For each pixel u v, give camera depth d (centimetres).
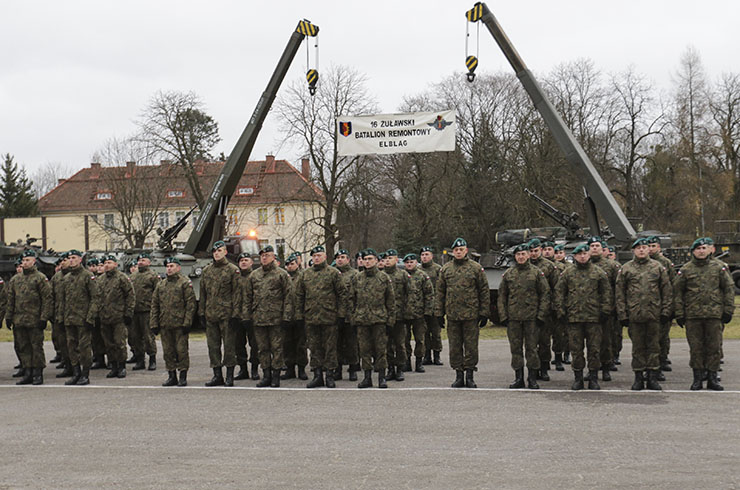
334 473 607
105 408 918
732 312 976
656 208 4991
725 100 4869
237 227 5050
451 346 1047
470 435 731
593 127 4641
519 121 4322
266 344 1096
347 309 1080
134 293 1255
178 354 1112
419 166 4453
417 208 4406
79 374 1149
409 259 1280
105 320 1224
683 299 998
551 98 4419
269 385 1095
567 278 1023
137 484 586
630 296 996
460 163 4406
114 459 665
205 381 1162
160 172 4847
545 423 780
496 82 4431
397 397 965
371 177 3981
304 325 1178
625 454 647
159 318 1111
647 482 565
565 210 4109
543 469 605
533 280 1028
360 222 4788
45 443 731
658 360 997
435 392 1001
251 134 2003
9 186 6975
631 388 1008
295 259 1315
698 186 4744
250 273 1109
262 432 763
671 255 2602
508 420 799
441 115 1884
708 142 4781
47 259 3192
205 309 1112
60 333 1247
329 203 3719
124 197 4884
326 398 969
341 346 1172
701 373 991
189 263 2077
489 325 2120
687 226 4903
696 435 714
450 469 611
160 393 1034
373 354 1080
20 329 1155
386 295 1069
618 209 1805
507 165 4344
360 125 1917
